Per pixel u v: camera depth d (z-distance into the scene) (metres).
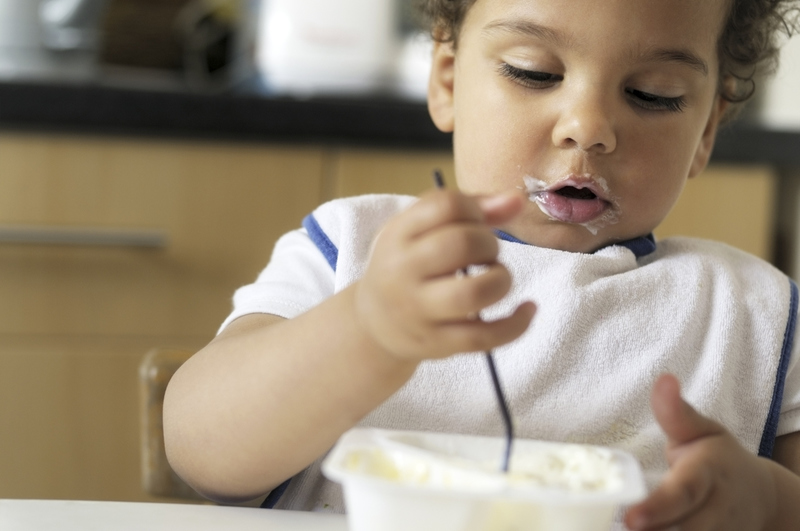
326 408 0.53
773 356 0.75
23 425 1.26
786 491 0.51
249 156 1.28
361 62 1.61
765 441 0.73
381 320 0.45
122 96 1.24
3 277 1.25
